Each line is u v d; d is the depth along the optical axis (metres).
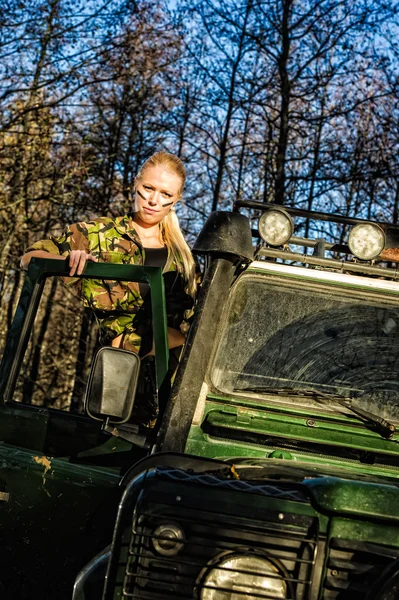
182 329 3.80
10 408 3.59
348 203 21.73
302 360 3.59
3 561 3.46
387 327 3.67
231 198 22.97
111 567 2.56
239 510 2.53
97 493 3.42
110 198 21.83
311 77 19.84
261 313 3.64
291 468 2.97
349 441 3.43
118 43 19.30
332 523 2.52
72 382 25.08
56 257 3.63
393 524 2.51
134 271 3.42
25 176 19.45
